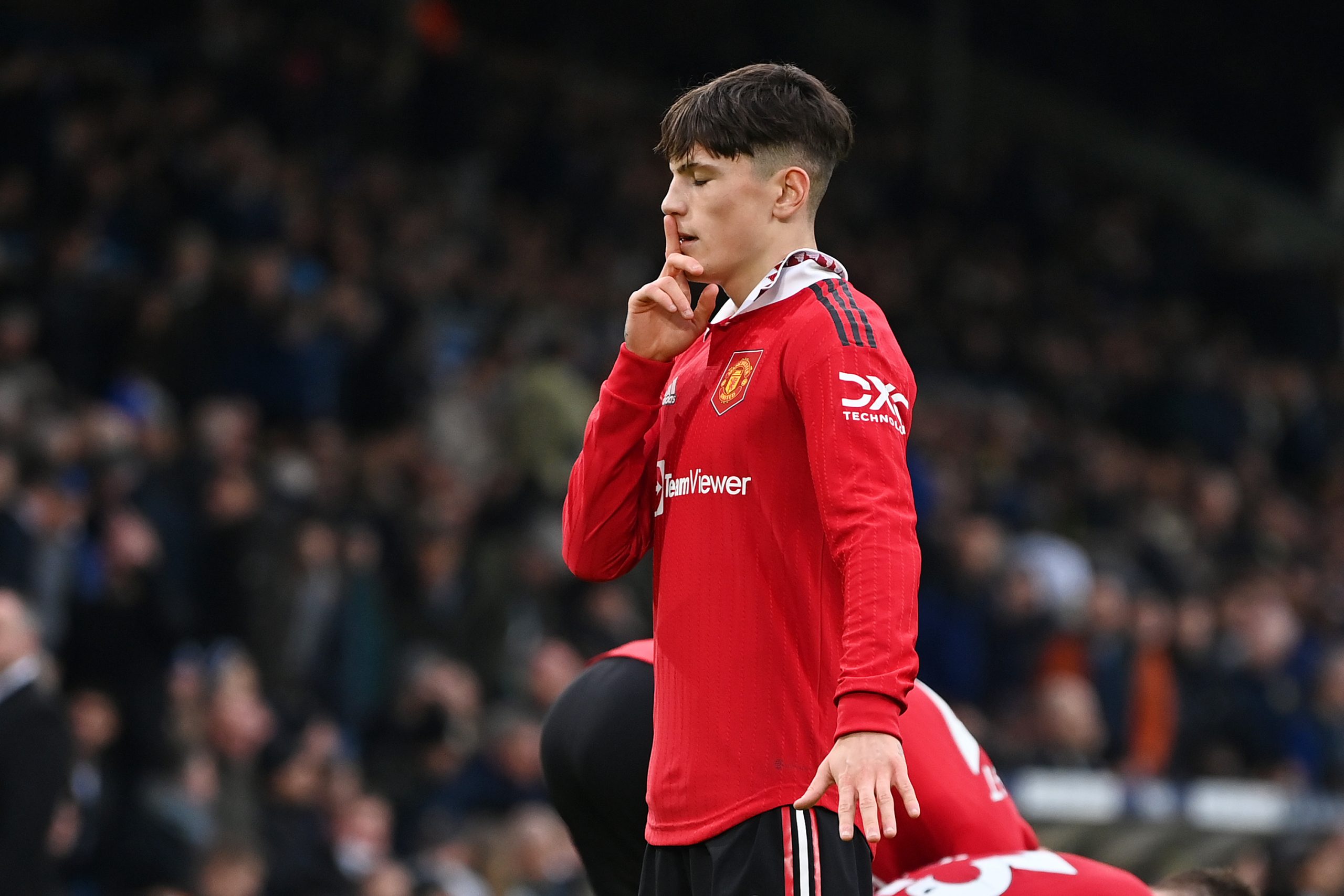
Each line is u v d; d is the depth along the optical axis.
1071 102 77.19
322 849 24.19
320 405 33.78
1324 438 56.47
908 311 53.91
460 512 31.56
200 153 39.16
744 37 66.38
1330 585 46.44
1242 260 67.62
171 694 24.39
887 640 6.59
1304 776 35.69
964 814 9.84
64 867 22.69
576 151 50.06
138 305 32.09
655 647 7.61
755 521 7.27
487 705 29.92
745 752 7.18
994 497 41.72
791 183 7.50
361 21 51.19
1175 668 36.62
